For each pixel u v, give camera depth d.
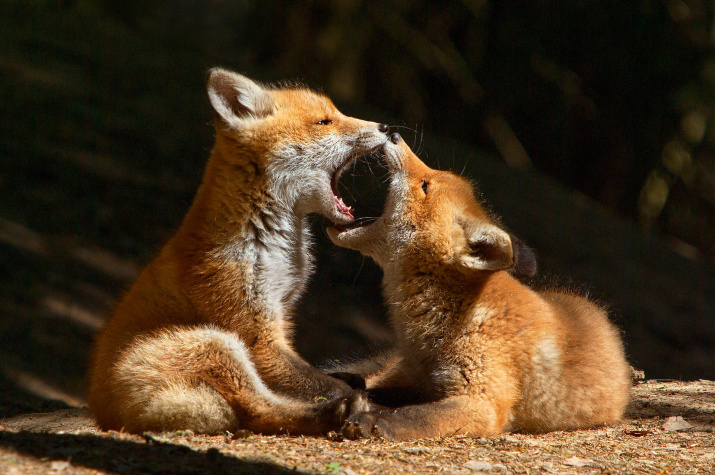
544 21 27.86
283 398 6.59
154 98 20.78
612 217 24.64
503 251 6.42
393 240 7.28
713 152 30.52
